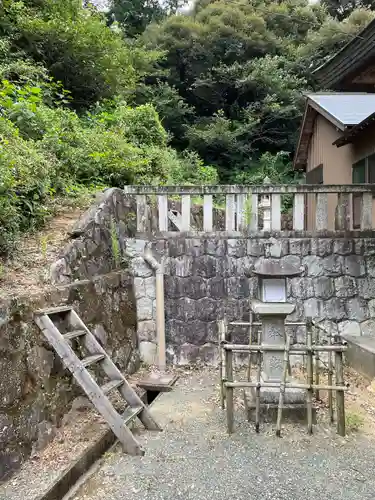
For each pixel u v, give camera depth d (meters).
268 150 16.31
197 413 3.46
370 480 2.46
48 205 4.40
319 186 4.62
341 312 4.68
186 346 4.73
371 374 3.94
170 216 5.40
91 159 5.93
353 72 6.15
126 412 2.99
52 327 2.66
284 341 3.37
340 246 4.68
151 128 8.44
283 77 15.62
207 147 15.22
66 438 2.78
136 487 2.39
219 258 4.74
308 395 3.06
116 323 4.18
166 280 4.75
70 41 7.57
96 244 4.10
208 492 2.34
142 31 18.23
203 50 16.14
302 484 2.42
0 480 2.19
